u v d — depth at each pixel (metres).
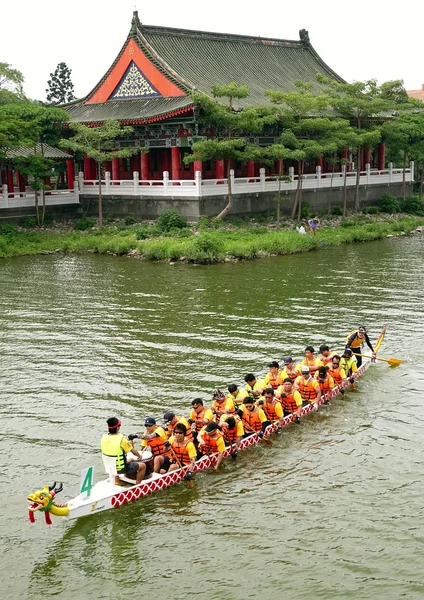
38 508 18.50
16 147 60.72
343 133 66.62
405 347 32.69
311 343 33.03
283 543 18.48
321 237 61.19
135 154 70.88
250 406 23.52
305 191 71.19
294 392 25.17
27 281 47.25
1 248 57.28
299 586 16.92
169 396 27.16
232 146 58.81
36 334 35.12
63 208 67.62
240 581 17.17
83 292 43.84
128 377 29.14
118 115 67.56
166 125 65.06
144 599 16.73
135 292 43.66
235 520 19.52
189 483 21.42
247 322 36.59
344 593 16.66
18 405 26.55
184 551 18.31
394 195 82.38
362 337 29.83
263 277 47.56
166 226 61.12
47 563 18.03
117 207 67.12
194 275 48.59
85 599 16.80
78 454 23.00
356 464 22.27
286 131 65.12
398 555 17.89
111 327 36.12
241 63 75.94
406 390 28.03
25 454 23.00
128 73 70.31
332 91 77.25
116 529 19.30
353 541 18.47
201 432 22.23
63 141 62.53
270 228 64.06
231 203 62.97
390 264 51.97
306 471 21.95
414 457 22.64
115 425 20.38
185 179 69.81
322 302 40.53
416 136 79.44
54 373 29.70
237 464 22.50
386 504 20.06
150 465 21.11
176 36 72.44
